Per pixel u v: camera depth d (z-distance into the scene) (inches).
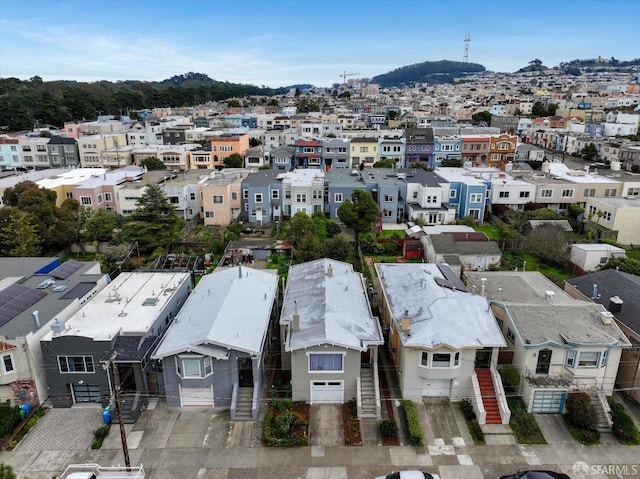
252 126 5428.2
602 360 1024.2
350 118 5521.7
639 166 3531.0
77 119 5772.6
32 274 1428.4
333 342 999.0
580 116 5989.2
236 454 929.5
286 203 2488.9
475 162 3654.0
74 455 932.0
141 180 2667.3
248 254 1956.2
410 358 1039.0
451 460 911.7
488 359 1065.5
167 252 1991.9
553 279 1615.4
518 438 963.3
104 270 1780.3
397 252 2046.0
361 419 1018.1
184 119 5364.2
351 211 2037.4
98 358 1032.8
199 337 1015.6
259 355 1042.7
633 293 1198.9
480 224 2487.7
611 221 2172.7
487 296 1247.5
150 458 919.7
